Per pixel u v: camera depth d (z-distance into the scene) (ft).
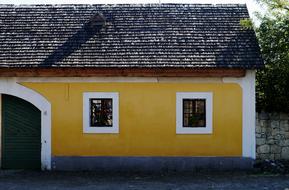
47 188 43.83
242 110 52.60
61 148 53.16
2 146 54.44
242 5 60.49
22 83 53.21
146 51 53.62
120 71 52.21
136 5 60.64
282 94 57.00
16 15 59.16
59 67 51.83
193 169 52.49
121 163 52.75
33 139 54.39
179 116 52.54
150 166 52.60
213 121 52.54
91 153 52.95
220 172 51.52
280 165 52.90
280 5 57.57
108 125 53.31
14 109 54.44
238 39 55.26
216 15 58.80
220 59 52.42
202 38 55.42
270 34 57.67
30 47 54.54
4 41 55.42
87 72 52.44
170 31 56.44
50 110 53.16
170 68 51.65
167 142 52.60
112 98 52.80
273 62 57.82
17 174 51.13
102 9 60.13
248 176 49.01
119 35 55.98
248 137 52.60
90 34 56.29
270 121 57.62
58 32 56.65
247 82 52.49
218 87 52.54
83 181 47.11
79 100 52.90
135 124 52.75
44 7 60.44
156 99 52.65
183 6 60.23
